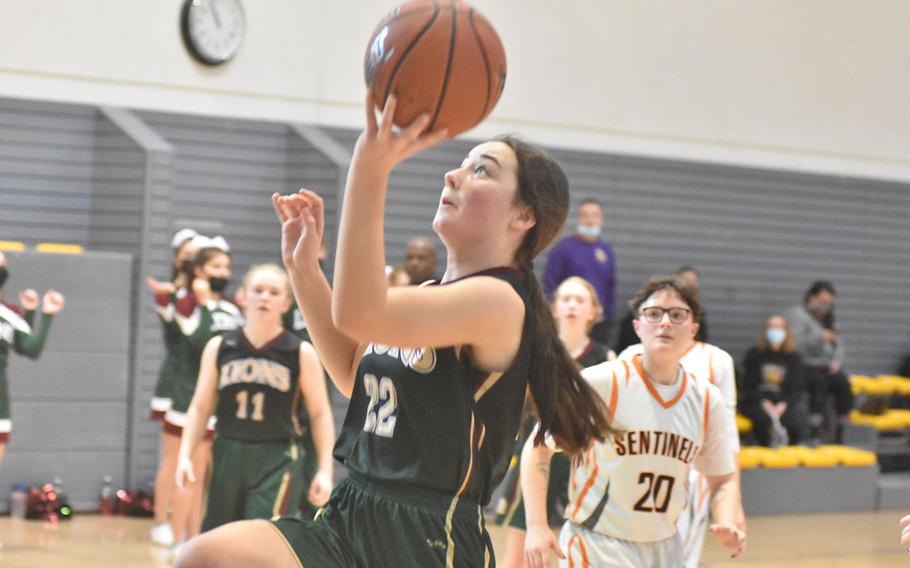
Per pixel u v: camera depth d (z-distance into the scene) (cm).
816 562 1002
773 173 1505
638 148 1441
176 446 946
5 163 1143
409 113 271
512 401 305
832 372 1389
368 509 306
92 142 1171
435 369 301
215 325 951
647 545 489
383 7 1311
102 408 1099
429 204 1288
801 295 1531
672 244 1446
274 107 1263
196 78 1225
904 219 1592
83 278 1091
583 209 1298
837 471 1307
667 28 1452
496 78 280
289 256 323
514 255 314
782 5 1520
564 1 1393
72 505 1085
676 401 489
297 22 1271
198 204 1217
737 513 514
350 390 337
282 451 641
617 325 1414
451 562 302
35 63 1159
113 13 1187
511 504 686
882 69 1591
